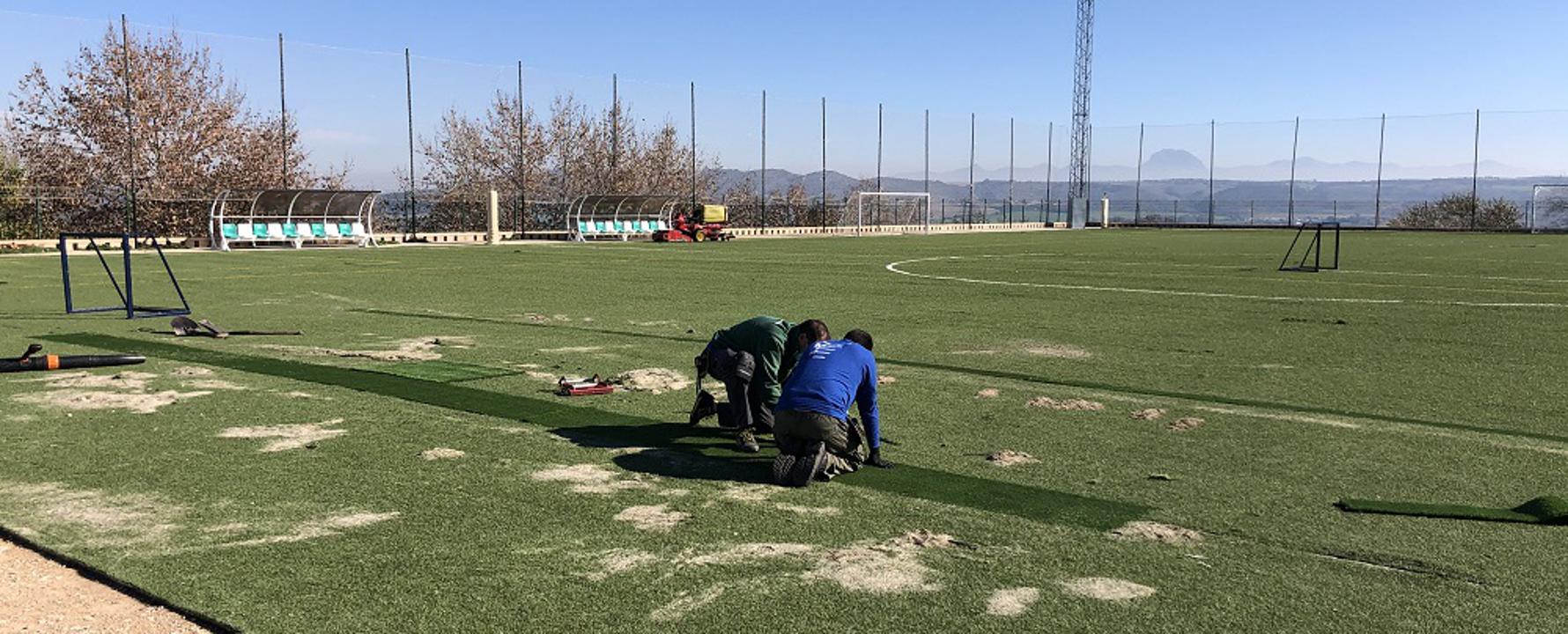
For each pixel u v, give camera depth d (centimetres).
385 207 4103
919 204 6306
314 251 3272
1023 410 799
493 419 754
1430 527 516
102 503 550
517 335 1251
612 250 3444
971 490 577
